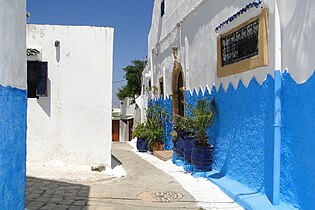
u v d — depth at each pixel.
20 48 4.69
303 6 5.14
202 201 6.48
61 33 9.61
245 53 7.09
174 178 8.68
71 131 9.68
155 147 14.45
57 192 6.93
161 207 6.09
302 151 5.12
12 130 4.29
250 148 6.82
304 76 5.11
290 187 5.41
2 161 3.86
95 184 7.86
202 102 8.97
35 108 9.55
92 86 9.76
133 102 28.34
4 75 3.97
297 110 5.28
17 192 4.51
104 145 9.80
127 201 6.46
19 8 4.60
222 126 8.30
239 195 6.39
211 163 8.82
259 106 6.46
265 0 6.21
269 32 6.12
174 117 12.17
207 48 9.33
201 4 9.80
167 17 14.09
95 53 9.76
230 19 7.37
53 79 9.60
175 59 12.48
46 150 9.59
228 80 7.94
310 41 4.97
